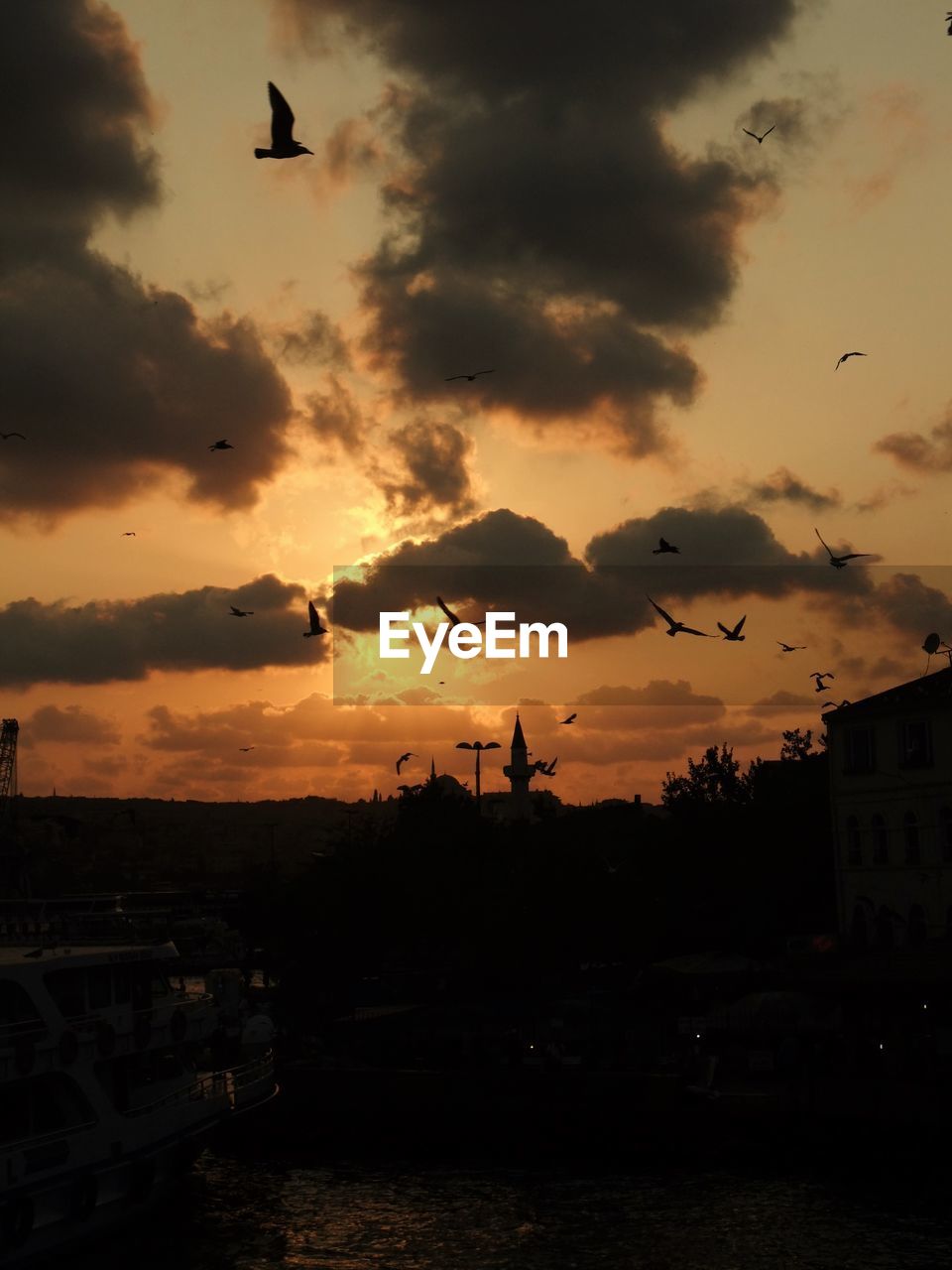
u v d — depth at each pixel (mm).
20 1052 35562
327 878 90750
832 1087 47344
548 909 80938
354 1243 40469
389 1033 62938
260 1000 82500
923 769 64188
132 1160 39188
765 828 82812
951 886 61938
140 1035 40812
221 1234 41625
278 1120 56000
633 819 118250
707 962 64438
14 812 96750
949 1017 52812
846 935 68188
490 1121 53438
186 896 71938
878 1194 43281
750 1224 40438
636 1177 47438
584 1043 60688
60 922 51500
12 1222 34562
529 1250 39125
